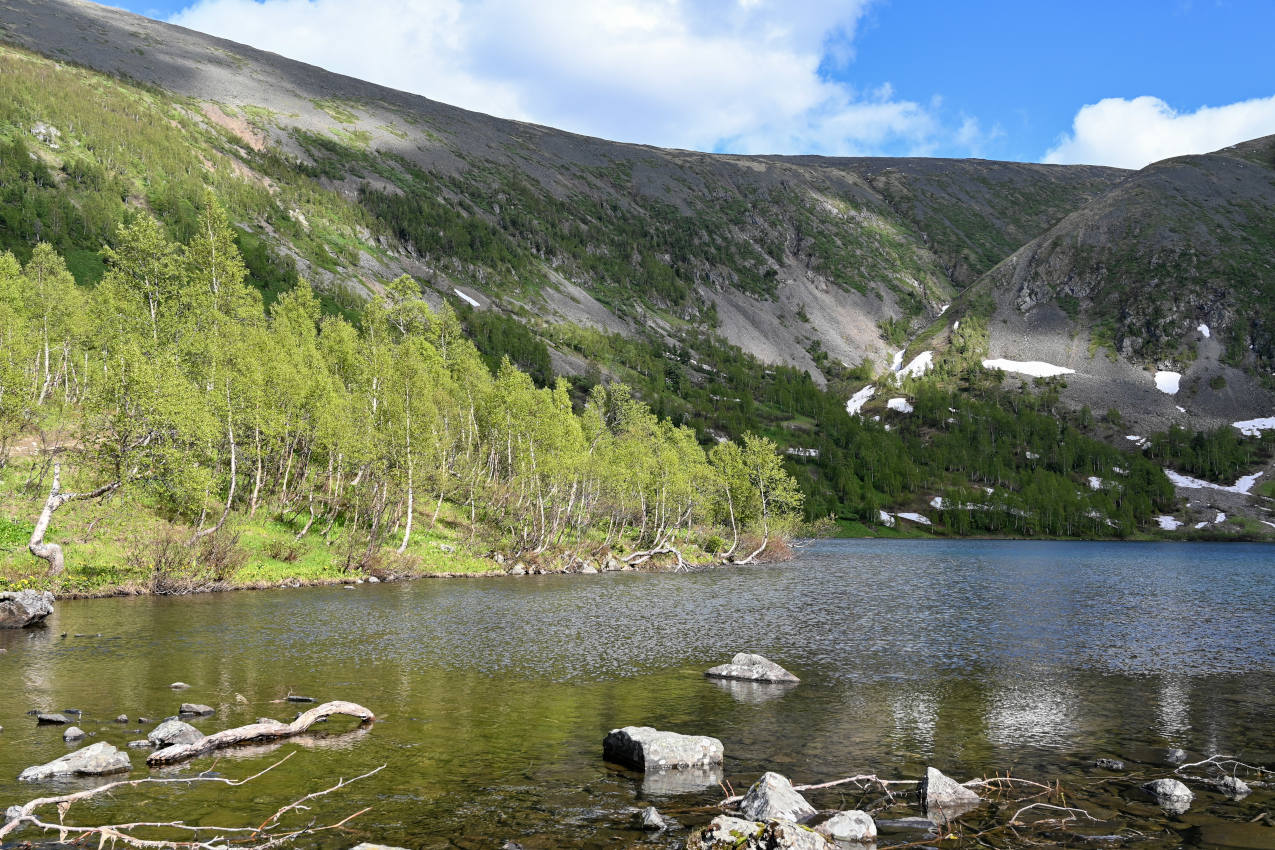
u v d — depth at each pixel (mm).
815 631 41062
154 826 13367
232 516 62281
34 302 85938
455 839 13211
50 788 15156
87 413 49000
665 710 23438
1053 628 42938
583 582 66938
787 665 31578
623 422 120938
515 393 88875
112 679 25406
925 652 34906
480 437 98562
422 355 104125
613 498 92438
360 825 13797
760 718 22688
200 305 90312
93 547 51031
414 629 38188
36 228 180125
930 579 76812
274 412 67938
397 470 69688
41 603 36625
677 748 18000
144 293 94062
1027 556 125000
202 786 15727
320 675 27109
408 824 13883
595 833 13555
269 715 21438
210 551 52719
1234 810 15227
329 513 75438
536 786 16203
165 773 16516
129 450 48656
